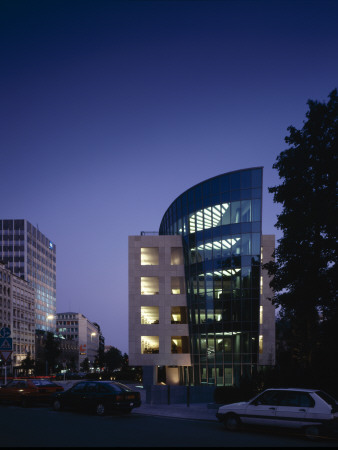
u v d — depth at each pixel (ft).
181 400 86.74
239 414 48.65
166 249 186.91
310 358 80.18
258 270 156.04
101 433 44.73
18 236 493.36
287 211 82.99
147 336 181.57
